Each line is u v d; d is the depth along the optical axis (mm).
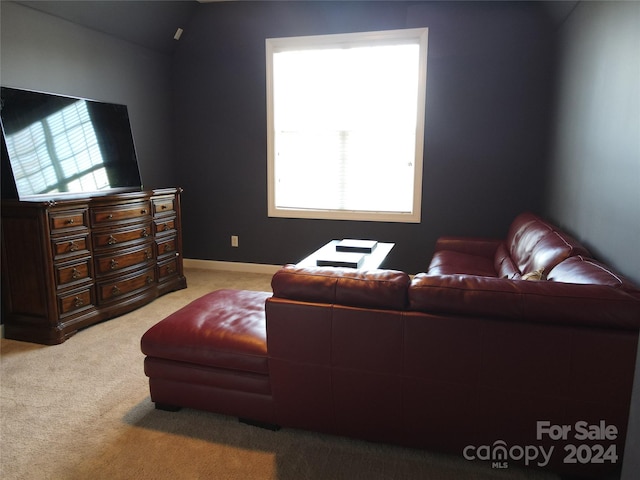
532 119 3693
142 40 4059
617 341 1328
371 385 1620
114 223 3129
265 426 1885
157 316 3262
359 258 2893
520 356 1424
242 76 4340
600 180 2244
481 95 3775
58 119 3076
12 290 2770
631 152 1854
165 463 1673
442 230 4066
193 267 4832
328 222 4355
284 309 1649
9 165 2705
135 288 3395
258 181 4480
